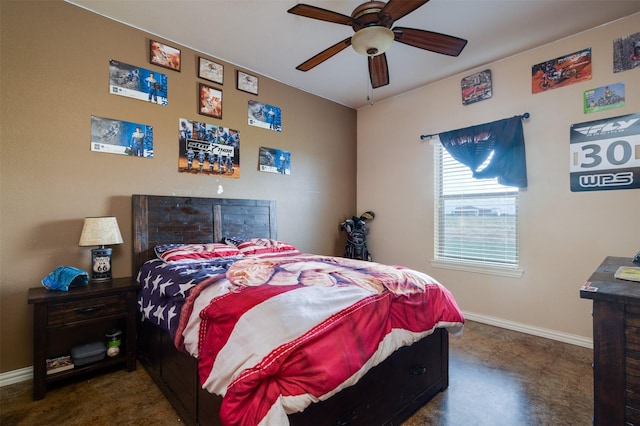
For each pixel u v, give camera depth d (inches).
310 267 73.2
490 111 123.5
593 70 100.4
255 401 39.5
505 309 119.8
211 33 104.3
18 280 81.0
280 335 43.8
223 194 121.6
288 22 97.9
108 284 85.6
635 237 93.4
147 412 66.6
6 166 79.7
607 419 40.8
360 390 54.6
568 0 87.0
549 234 109.6
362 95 156.6
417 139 147.5
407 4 66.4
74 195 89.3
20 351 81.1
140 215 99.4
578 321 103.4
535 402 70.7
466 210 132.3
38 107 84.0
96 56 93.3
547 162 109.7
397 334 58.9
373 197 166.7
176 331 61.0
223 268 79.1
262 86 134.0
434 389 73.2
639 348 38.8
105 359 83.0
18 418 64.7
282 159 141.4
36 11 83.7
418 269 146.9
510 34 103.7
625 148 94.8
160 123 105.8
